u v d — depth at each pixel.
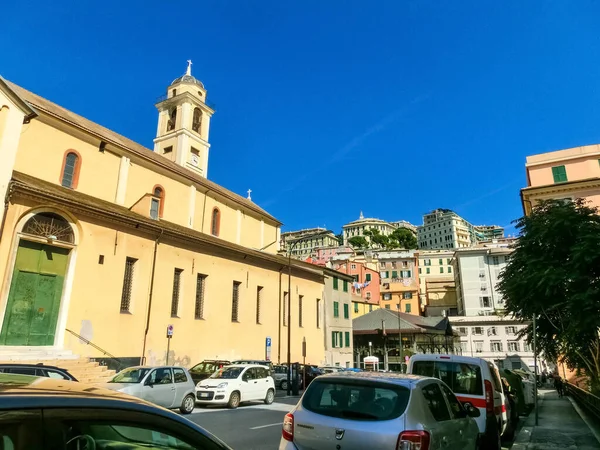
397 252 103.12
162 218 28.67
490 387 9.14
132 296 22.39
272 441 10.43
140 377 13.58
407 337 49.50
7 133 17.45
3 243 17.06
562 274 15.05
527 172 40.75
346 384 5.54
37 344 17.97
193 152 41.09
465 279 73.50
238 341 28.89
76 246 19.88
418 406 5.16
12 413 1.75
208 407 16.95
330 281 44.03
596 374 17.73
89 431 2.03
